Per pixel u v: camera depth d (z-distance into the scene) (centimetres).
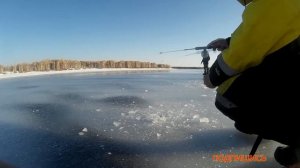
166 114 639
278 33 130
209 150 399
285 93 143
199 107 723
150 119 594
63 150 416
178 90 1139
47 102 849
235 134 467
